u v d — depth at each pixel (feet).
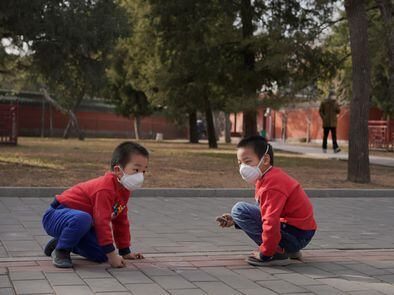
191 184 37.96
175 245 20.56
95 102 167.43
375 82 87.92
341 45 69.46
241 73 70.74
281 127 165.58
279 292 14.62
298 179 44.24
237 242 21.39
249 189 35.94
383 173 53.72
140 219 26.02
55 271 15.81
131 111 129.39
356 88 43.80
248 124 73.31
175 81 79.00
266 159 16.83
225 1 68.80
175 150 82.33
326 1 60.70
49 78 65.62
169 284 14.97
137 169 16.40
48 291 13.92
